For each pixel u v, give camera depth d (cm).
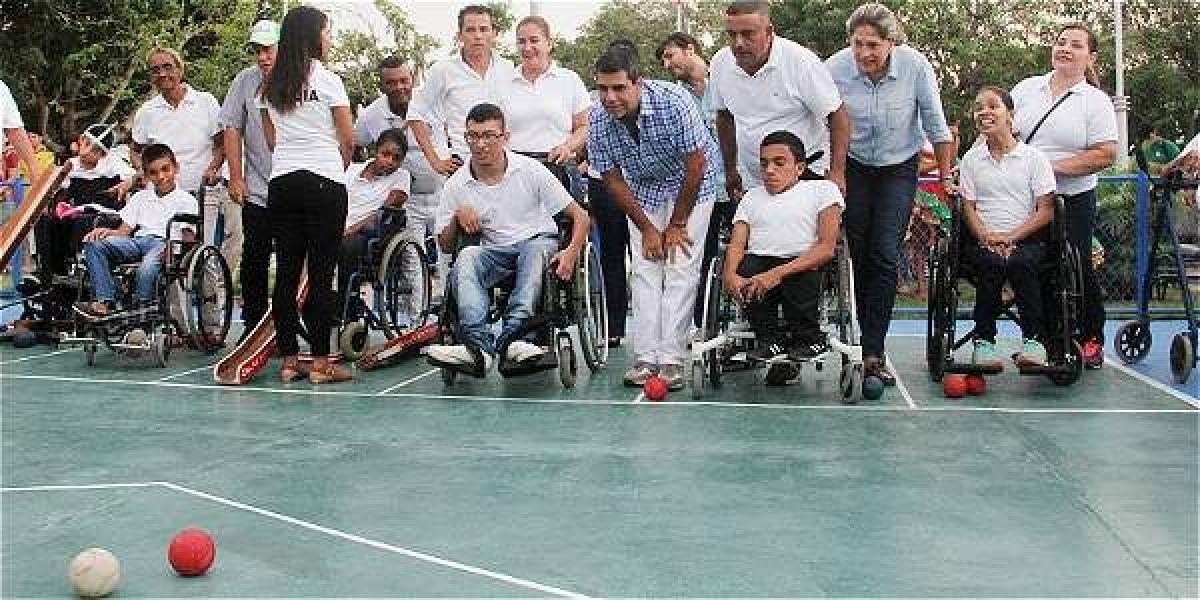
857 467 395
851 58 559
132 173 772
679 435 451
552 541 311
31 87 1947
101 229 668
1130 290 935
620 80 512
